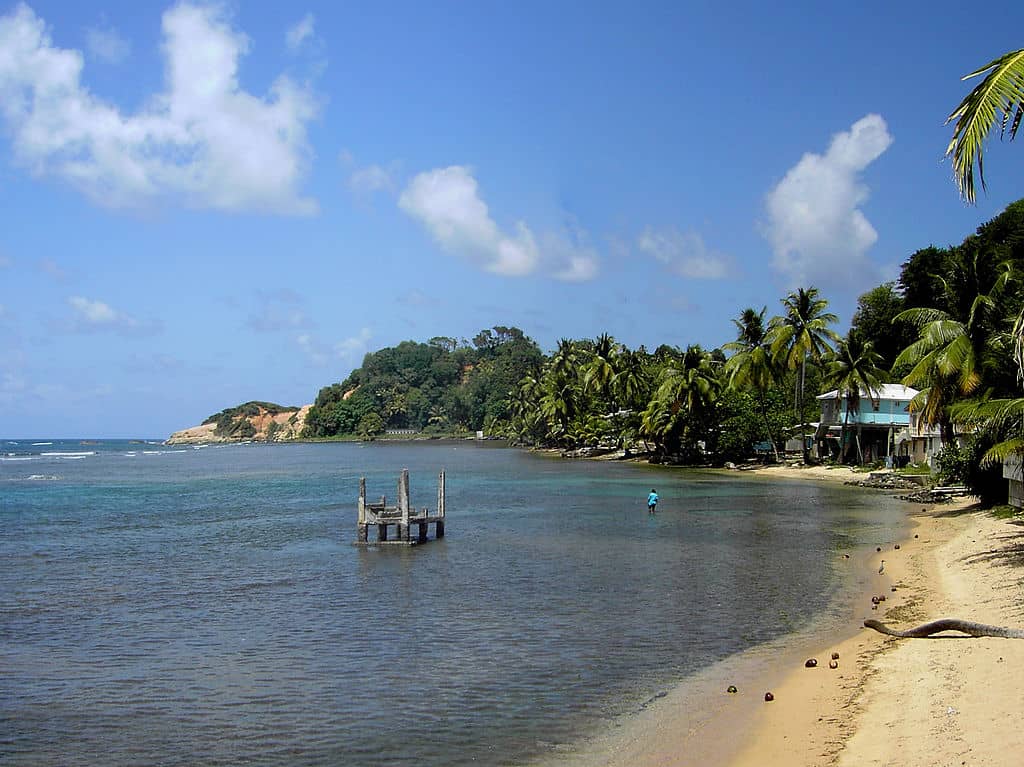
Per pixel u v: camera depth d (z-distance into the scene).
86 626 21.70
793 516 45.38
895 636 18.73
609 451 126.25
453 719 14.34
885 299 99.62
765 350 85.81
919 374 40.47
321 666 17.72
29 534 40.78
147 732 14.01
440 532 38.69
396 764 12.48
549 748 12.92
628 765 12.10
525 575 28.39
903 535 36.78
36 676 17.28
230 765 12.59
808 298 82.50
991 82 12.55
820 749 12.14
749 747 12.47
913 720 12.77
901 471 67.06
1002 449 29.67
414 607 23.55
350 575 28.91
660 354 135.50
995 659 15.36
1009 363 36.38
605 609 22.86
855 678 15.65
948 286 41.38
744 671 16.70
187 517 48.47
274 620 22.19
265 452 173.12
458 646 19.16
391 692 15.87
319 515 49.47
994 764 10.63
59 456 155.62
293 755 12.91
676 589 25.58
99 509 53.28
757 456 92.75
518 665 17.53
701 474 82.38
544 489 66.38
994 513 38.88
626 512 48.53
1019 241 73.50
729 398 91.25
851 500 54.28
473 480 77.75
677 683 16.05
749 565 29.80
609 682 16.23
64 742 13.63
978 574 24.91
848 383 75.81
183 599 25.09
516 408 191.50
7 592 26.31
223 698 15.70
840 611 22.09
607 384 124.31
